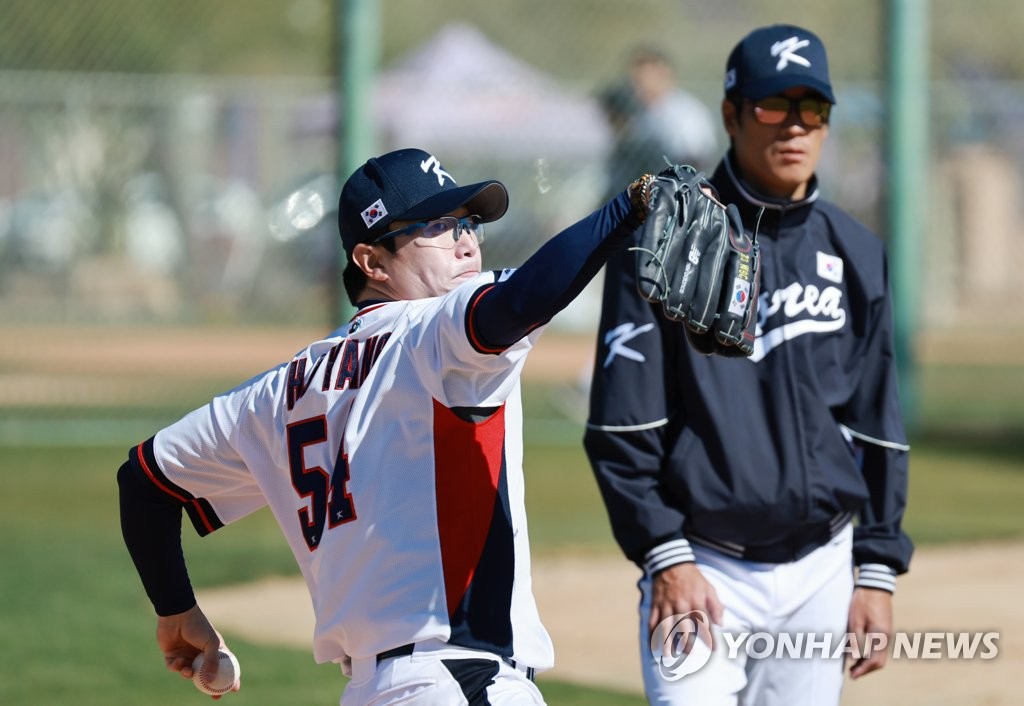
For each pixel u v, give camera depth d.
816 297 13.42
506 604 10.20
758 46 13.59
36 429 42.12
